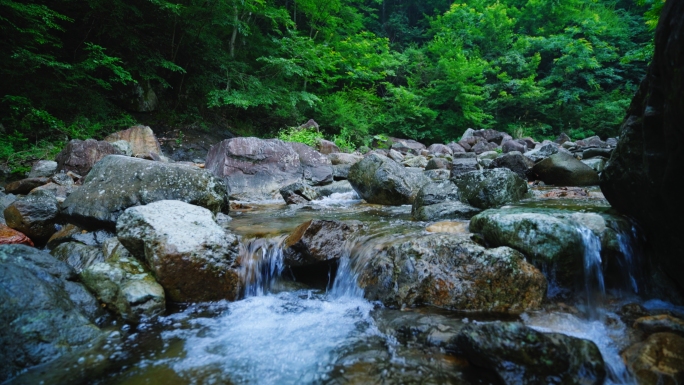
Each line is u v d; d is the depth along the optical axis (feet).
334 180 31.12
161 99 47.14
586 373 6.42
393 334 8.63
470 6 93.20
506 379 6.45
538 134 76.64
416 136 67.97
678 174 7.38
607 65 81.97
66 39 40.96
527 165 26.12
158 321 9.73
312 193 24.68
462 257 9.91
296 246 11.82
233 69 48.88
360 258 11.59
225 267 11.21
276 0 62.13
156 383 7.11
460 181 17.28
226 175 25.96
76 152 27.96
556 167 23.38
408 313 9.43
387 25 94.02
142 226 11.17
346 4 69.10
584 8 86.43
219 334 9.11
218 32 53.11
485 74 78.74
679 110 6.34
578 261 9.95
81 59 39.14
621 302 9.86
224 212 17.28
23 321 7.94
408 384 6.80
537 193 19.02
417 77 72.33
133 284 10.11
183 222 11.55
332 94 59.88
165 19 45.68
